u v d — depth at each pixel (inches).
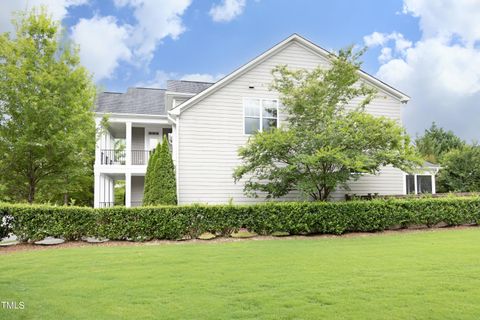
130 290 196.5
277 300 177.0
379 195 559.5
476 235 408.5
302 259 277.6
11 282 215.8
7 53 436.8
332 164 466.0
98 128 553.3
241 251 315.3
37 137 443.8
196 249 328.8
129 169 622.8
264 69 570.3
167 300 179.0
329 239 396.2
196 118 542.3
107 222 390.0
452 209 492.7
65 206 389.4
